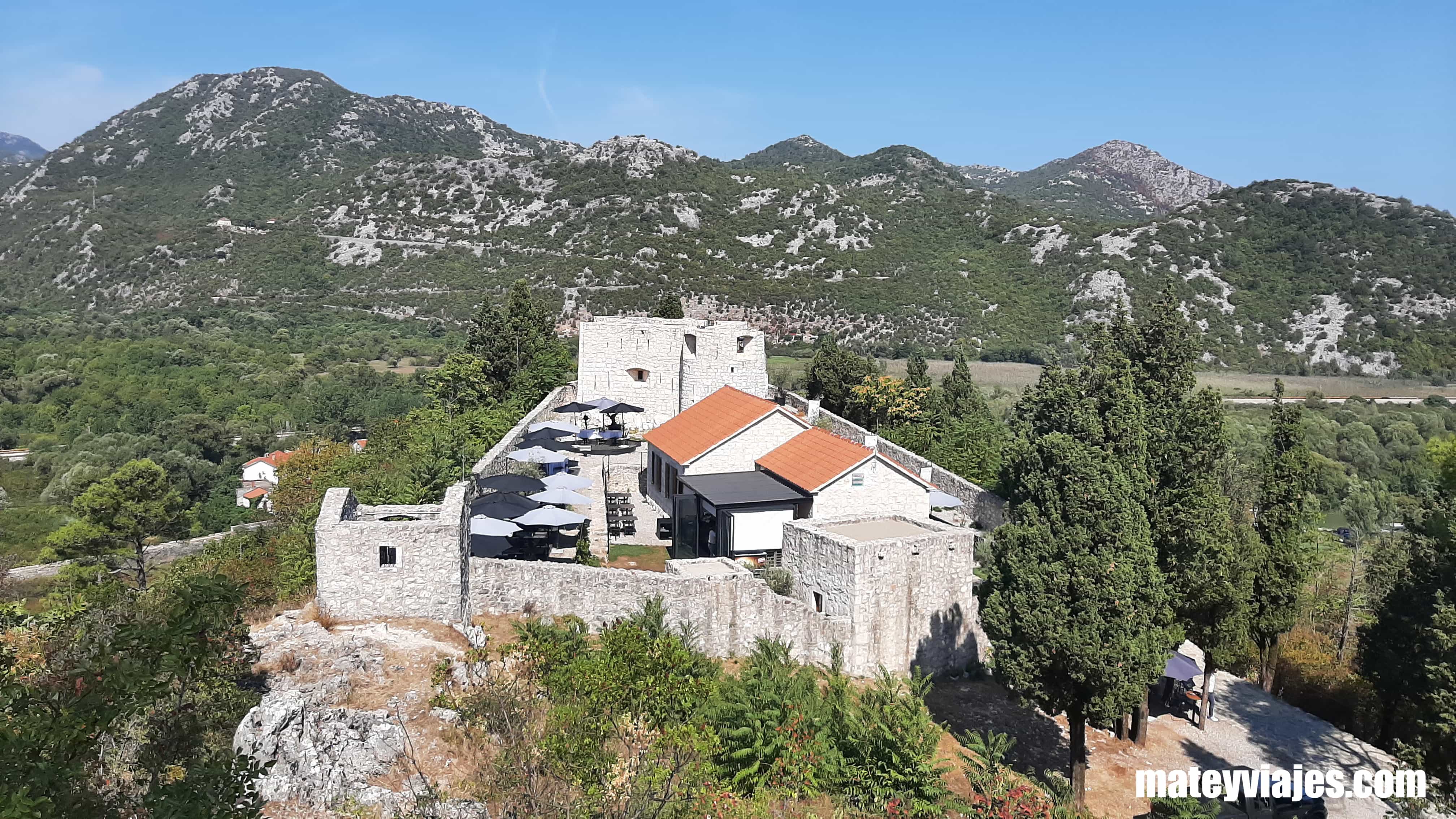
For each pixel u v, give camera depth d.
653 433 38.91
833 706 18.39
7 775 7.85
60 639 17.08
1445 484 26.61
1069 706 20.36
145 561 59.84
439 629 20.95
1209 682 26.38
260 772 10.21
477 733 15.64
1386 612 25.52
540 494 30.41
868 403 55.75
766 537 29.41
